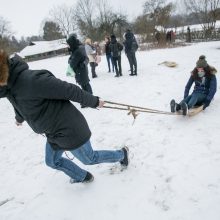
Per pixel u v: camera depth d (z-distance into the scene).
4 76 2.30
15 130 6.50
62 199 3.39
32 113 2.61
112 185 3.44
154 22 29.89
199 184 3.17
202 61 5.10
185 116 5.12
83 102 2.72
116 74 10.16
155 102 6.45
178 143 4.18
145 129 4.90
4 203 3.57
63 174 3.92
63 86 2.51
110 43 10.27
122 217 2.93
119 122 5.48
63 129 2.75
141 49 21.28
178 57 13.01
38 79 2.42
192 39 28.69
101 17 45.41
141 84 8.39
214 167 3.44
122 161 3.64
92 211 3.10
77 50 6.51
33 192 3.68
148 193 3.19
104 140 4.80
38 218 3.17
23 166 4.48
